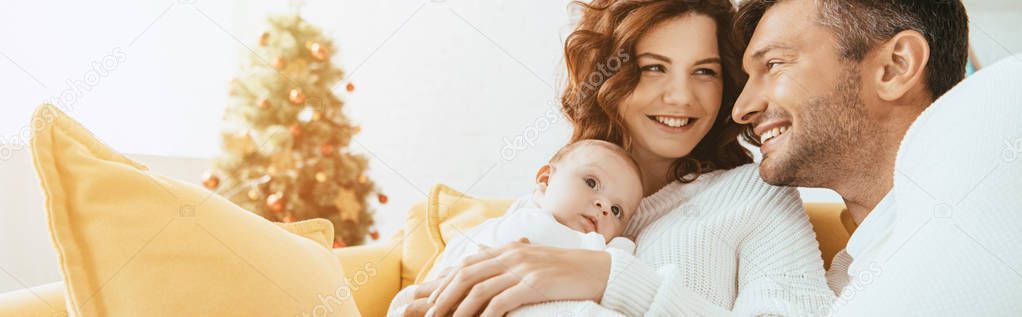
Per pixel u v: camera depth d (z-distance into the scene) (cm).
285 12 325
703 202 109
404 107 340
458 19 324
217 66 313
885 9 92
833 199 200
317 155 247
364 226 256
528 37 307
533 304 80
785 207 106
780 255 98
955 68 95
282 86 244
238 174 242
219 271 75
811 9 98
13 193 241
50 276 252
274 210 239
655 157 128
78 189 72
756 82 106
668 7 117
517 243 91
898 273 66
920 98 94
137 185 75
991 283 59
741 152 133
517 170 308
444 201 149
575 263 85
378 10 346
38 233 248
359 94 349
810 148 99
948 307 60
